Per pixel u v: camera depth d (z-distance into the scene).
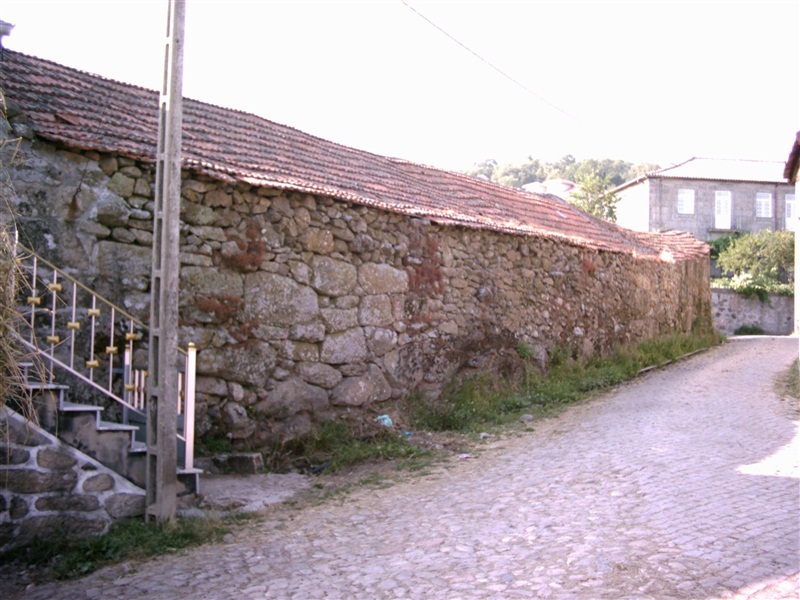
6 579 5.07
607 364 14.81
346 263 9.30
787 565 4.51
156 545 5.52
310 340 8.81
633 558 4.70
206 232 7.84
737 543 4.92
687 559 4.64
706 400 11.22
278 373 8.47
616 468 7.15
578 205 43.66
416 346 10.35
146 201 7.54
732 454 7.61
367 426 9.14
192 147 8.54
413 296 10.31
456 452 8.59
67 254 7.02
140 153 7.38
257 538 5.78
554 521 5.64
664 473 6.86
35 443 5.46
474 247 11.57
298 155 10.61
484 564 4.83
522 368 12.33
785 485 6.38
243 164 8.62
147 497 5.89
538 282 13.12
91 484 5.67
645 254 17.86
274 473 7.92
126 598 4.66
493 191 15.59
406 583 4.60
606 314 15.55
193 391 6.35
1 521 5.32
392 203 10.17
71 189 7.09
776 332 30.83
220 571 5.05
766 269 37.00
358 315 9.45
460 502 6.45
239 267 8.09
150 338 6.04
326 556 5.25
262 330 8.30
